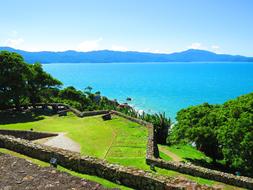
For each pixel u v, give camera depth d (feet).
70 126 126.11
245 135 98.84
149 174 43.11
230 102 131.95
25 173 34.24
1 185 31.35
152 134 108.88
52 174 33.96
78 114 153.99
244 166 100.01
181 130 128.47
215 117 126.00
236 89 583.99
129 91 571.28
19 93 170.19
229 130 104.73
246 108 111.65
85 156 50.55
